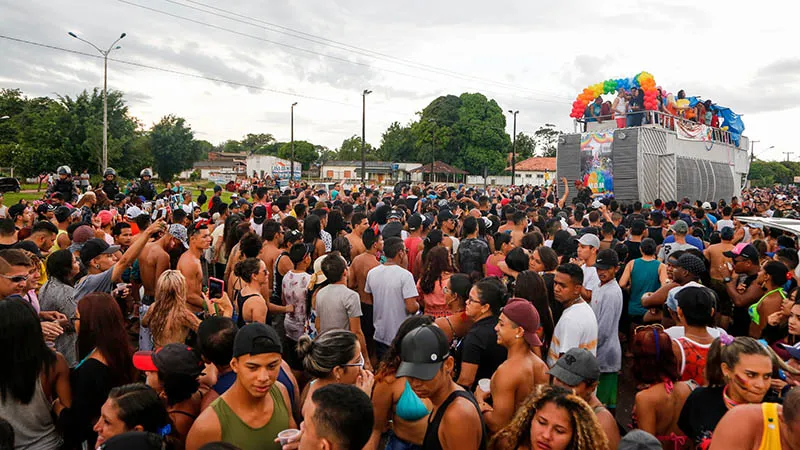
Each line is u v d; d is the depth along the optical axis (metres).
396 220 9.01
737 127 25.47
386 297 5.73
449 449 2.69
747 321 6.04
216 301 5.23
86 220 10.17
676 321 4.46
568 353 3.04
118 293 5.68
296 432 2.81
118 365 3.52
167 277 4.49
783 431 2.38
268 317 6.38
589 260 6.03
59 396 3.44
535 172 82.00
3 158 47.34
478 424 2.73
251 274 5.17
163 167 59.59
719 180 22.25
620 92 19.67
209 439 2.73
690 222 11.81
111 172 16.69
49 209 9.35
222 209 10.75
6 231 6.02
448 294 4.84
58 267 4.88
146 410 2.68
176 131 60.12
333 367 3.13
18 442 3.21
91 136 46.03
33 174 45.12
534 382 3.40
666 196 18.19
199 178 84.38
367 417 2.34
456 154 79.00
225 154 110.19
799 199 33.25
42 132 45.66
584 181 18.69
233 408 2.82
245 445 2.78
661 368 3.30
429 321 3.43
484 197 11.94
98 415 3.42
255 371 2.69
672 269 6.01
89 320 3.51
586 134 18.62
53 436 3.38
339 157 107.31
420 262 7.54
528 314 3.39
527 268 5.79
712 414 3.05
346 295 5.26
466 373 4.03
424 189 20.94
